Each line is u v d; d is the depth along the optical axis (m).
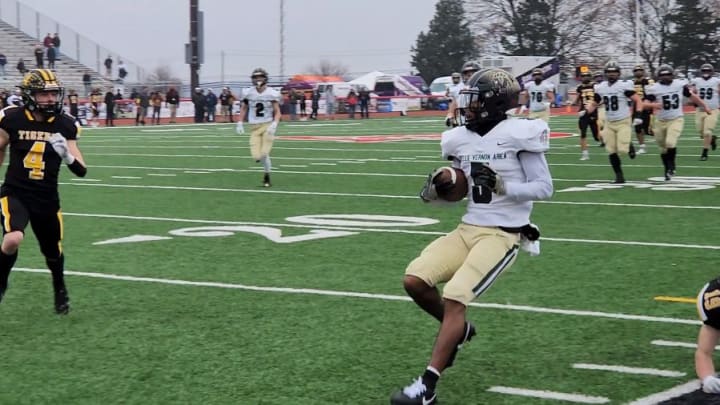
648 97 21.17
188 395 6.80
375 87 81.81
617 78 20.36
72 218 15.86
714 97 26.55
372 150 31.98
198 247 12.90
